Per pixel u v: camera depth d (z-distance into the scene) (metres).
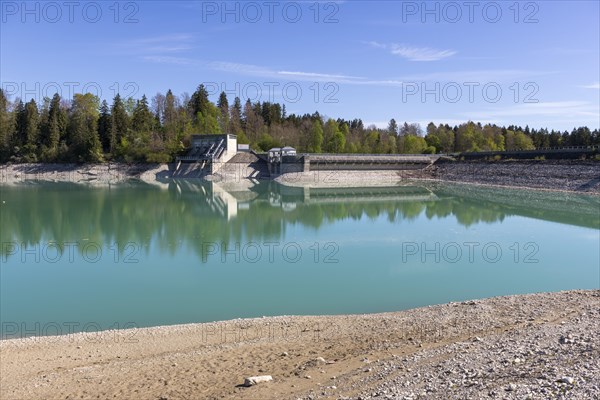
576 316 16.33
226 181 105.44
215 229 45.50
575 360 11.23
